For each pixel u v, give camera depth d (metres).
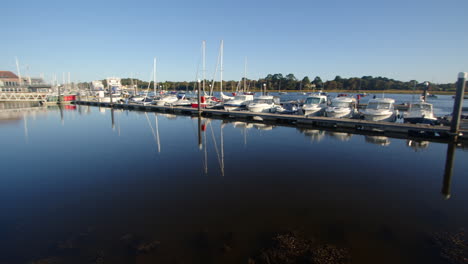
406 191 8.34
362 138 16.94
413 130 17.16
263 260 4.83
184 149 14.00
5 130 20.42
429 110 20.30
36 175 9.87
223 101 36.69
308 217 6.54
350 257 4.91
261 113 26.25
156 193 8.12
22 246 5.43
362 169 10.55
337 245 5.31
